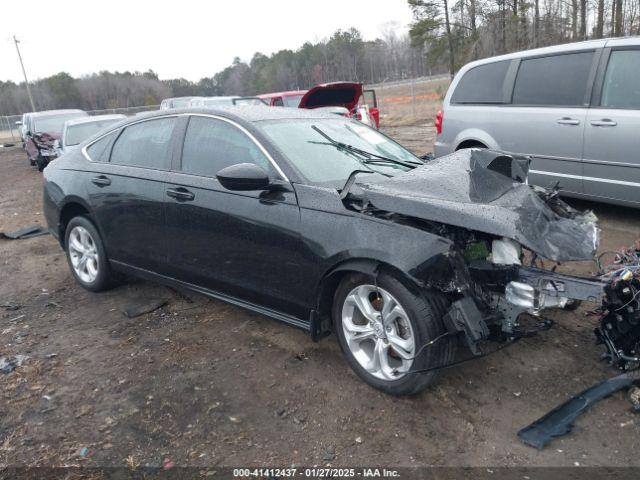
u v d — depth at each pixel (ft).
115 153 15.55
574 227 10.71
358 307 10.65
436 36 115.75
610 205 22.04
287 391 10.88
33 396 11.25
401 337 10.23
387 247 9.70
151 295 16.34
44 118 53.31
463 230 10.20
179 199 13.23
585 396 9.96
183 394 11.00
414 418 9.84
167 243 13.82
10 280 18.95
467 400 10.28
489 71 22.65
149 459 9.22
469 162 11.51
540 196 11.97
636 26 74.18
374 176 12.21
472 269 9.89
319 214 10.77
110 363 12.42
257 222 11.64
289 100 47.03
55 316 15.35
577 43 20.10
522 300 9.50
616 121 18.21
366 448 9.18
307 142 12.73
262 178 11.09
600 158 18.81
